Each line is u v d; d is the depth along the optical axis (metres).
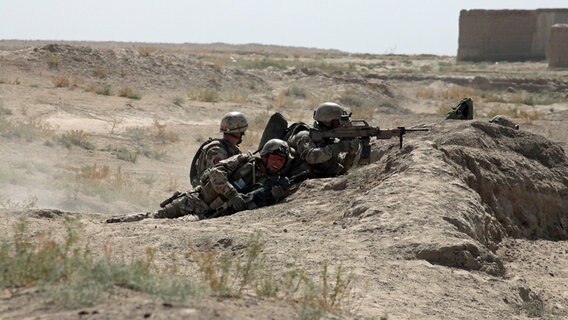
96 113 55.78
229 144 21.03
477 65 119.56
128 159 43.03
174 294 9.65
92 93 63.50
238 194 19.66
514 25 124.75
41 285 9.76
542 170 22.44
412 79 97.44
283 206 19.34
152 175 39.78
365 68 115.38
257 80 79.31
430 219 16.33
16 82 62.94
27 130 43.78
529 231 20.88
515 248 18.95
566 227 21.83
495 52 125.75
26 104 54.88
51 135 44.78
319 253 14.67
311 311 10.06
